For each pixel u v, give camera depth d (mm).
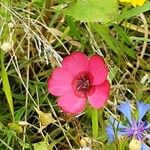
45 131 197
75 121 192
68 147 194
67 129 190
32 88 205
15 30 207
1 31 202
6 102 207
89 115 189
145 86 205
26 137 193
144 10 197
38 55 208
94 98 168
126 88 204
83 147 174
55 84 172
